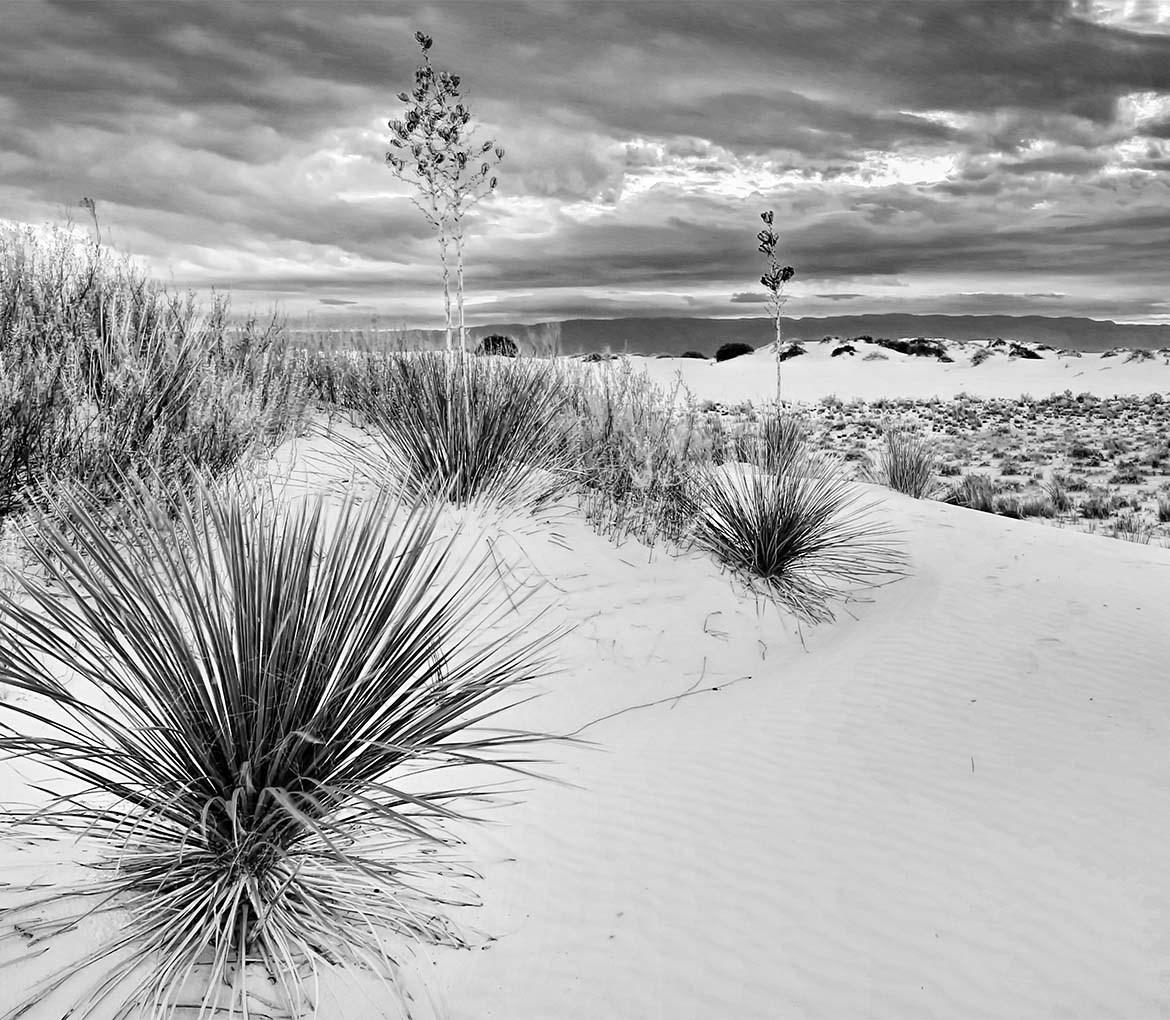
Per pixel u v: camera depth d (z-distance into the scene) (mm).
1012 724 4773
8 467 4344
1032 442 26828
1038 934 2965
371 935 2775
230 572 2768
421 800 2498
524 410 7297
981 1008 2625
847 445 24578
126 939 2387
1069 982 2719
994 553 8703
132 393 5191
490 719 4734
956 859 3467
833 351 75812
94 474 4496
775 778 4277
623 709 5102
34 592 2801
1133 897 3129
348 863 2771
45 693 2535
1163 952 2820
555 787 4176
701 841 3691
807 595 7129
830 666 5863
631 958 2906
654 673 5527
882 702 5184
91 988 2258
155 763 2631
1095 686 5258
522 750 4504
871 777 4238
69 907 2498
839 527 8898
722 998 2705
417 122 6812
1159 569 8250
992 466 22391
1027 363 67375
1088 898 3146
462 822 3732
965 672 5590
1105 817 3703
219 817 2564
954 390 54031
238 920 2596
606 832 3781
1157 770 4094
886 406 41531
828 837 3689
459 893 3229
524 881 3387
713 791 4152
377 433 7801
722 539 7203
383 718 2820
